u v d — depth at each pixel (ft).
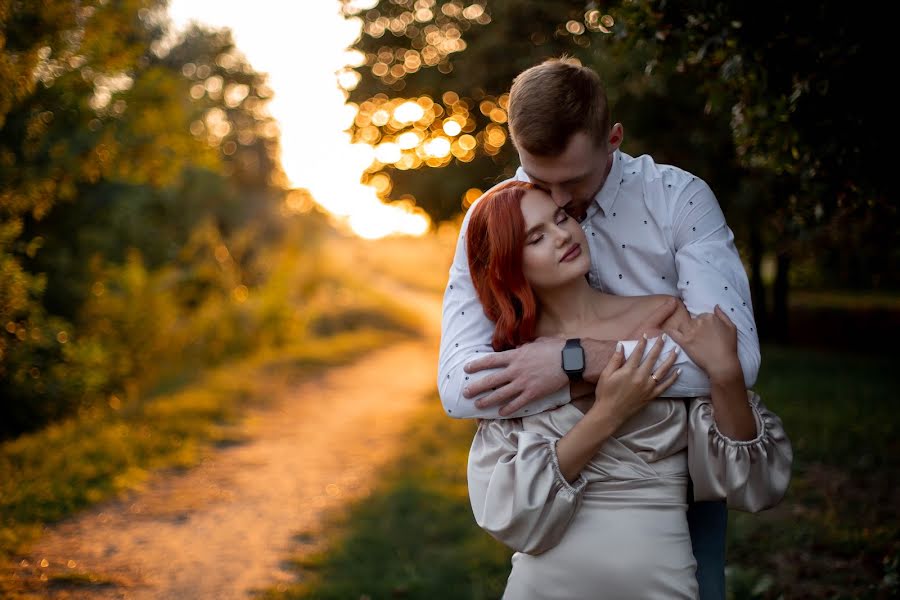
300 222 94.17
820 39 10.48
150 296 43.55
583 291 7.10
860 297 73.26
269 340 60.90
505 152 52.75
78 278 39.19
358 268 139.23
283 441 28.81
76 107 27.22
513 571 6.88
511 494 6.53
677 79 28.37
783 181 14.02
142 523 18.21
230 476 23.18
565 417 6.75
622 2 11.73
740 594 12.89
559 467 6.45
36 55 20.83
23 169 25.57
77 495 19.45
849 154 11.37
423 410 36.91
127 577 14.76
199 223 65.87
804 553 14.78
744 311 6.88
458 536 17.20
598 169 6.71
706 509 7.44
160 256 58.08
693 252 7.11
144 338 41.29
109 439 25.46
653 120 34.65
